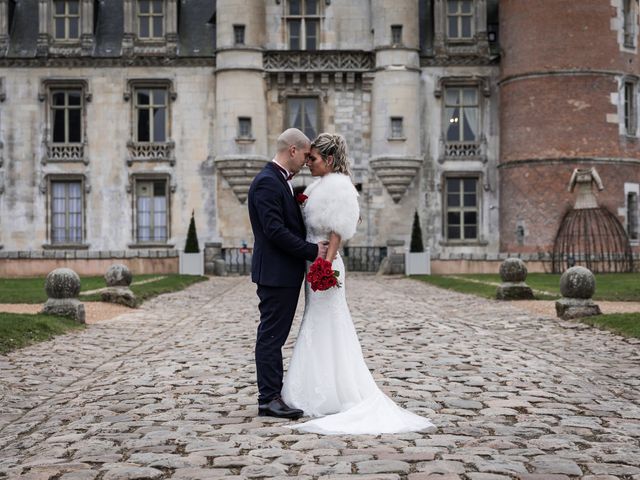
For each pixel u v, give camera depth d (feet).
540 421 23.38
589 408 25.25
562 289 51.55
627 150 118.21
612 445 20.68
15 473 18.56
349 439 21.39
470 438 21.36
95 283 87.56
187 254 109.09
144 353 39.01
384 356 36.17
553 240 116.06
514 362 34.42
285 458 19.47
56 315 50.01
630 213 119.34
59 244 124.57
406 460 19.33
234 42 122.72
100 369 34.71
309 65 124.16
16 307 58.95
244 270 120.06
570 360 35.22
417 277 103.96
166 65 125.08
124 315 57.11
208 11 128.98
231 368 33.35
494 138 125.70
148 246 124.88
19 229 124.36
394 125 123.85
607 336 42.70
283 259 24.41
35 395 28.91
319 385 24.18
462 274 107.45
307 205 24.70
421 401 26.27
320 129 125.08
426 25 128.88
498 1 128.26
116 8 128.88
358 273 118.01
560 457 19.45
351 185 24.63
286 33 126.11
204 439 21.48
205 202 124.77
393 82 123.54
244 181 123.24
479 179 125.59
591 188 110.32
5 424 24.62
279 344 24.61
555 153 116.06
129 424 23.48
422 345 40.01
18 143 124.16
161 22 126.21
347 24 126.52
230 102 122.42
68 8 125.59
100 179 124.77
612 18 116.98
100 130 124.88
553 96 116.26
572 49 115.75
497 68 125.49
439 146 125.59
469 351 37.81
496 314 55.31
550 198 116.37
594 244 103.71
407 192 125.49
